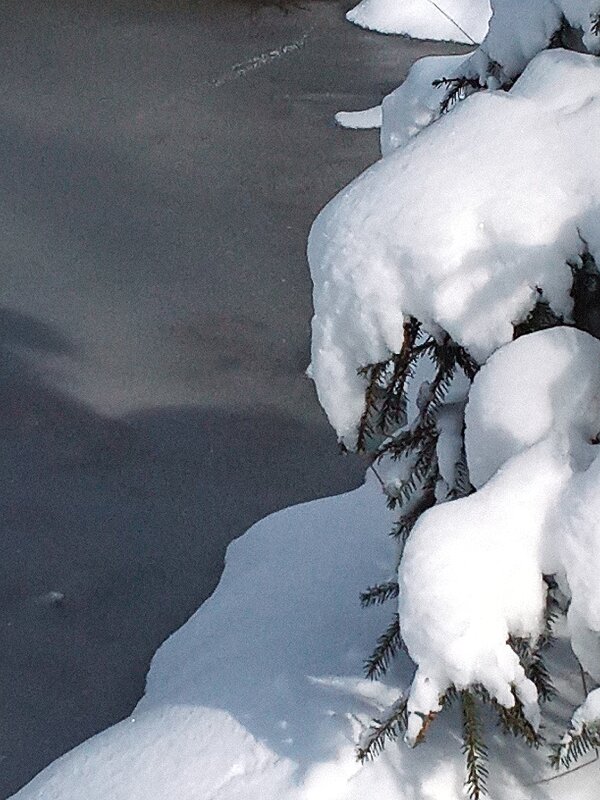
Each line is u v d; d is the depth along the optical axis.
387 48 11.05
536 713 2.29
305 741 2.95
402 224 2.44
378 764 2.79
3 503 5.61
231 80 10.58
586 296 2.50
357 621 3.62
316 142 9.37
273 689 3.23
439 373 2.69
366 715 3.00
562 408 2.33
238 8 12.17
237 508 5.52
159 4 12.38
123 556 5.24
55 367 6.65
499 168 2.47
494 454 2.35
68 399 6.38
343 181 8.75
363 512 4.57
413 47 11.03
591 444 2.32
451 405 2.79
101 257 7.82
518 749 2.81
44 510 5.56
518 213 2.40
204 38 11.51
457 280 2.40
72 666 4.64
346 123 9.64
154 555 5.23
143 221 8.28
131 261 7.76
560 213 2.41
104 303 7.28
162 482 5.72
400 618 2.29
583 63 2.72
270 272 7.54
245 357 6.65
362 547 4.30
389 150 4.43
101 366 6.65
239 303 7.20
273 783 2.85
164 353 6.73
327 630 3.61
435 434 2.82
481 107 2.61
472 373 2.64
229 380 6.46
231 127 9.69
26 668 4.65
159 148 9.41
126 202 8.57
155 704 3.84
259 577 4.45
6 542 5.36
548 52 2.81
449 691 2.42
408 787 2.75
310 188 8.67
